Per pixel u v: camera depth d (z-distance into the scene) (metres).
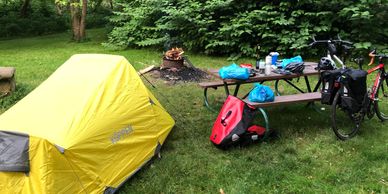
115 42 12.01
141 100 4.11
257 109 4.61
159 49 10.88
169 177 3.76
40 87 4.05
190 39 10.19
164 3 10.83
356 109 4.40
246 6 9.70
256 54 9.12
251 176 3.74
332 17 8.79
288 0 9.03
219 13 9.96
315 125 4.95
